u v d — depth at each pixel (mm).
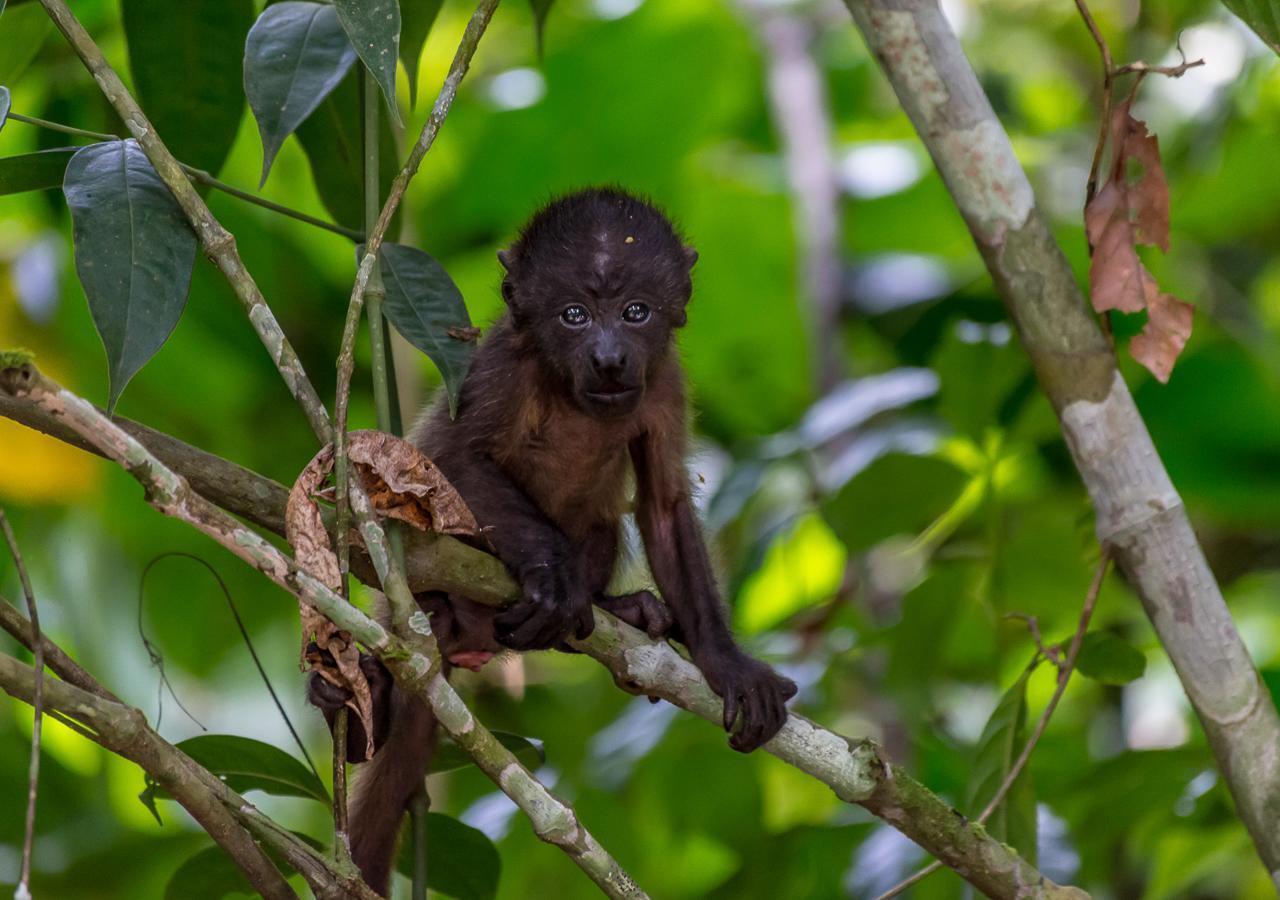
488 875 7062
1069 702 11406
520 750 6988
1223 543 12023
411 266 5914
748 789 9477
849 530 8938
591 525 8156
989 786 6492
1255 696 5594
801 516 9758
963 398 8914
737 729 6434
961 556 10047
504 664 9094
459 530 5488
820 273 11539
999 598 9617
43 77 9906
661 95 12203
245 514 5449
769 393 12844
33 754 4285
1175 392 10375
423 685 5039
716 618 7270
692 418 8094
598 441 7809
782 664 9930
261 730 11539
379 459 5328
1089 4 13109
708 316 12719
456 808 9922
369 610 7258
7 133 10523
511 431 7520
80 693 4688
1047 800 8609
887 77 5641
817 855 9266
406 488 5363
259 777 6230
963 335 8883
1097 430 5617
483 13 5379
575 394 7492
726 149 13266
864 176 12203
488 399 7414
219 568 11266
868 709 10594
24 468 10641
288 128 5773
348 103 7270
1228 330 10625
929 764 9859
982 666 10141
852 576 10188
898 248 12953
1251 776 5578
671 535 7633
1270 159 11758
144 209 5324
